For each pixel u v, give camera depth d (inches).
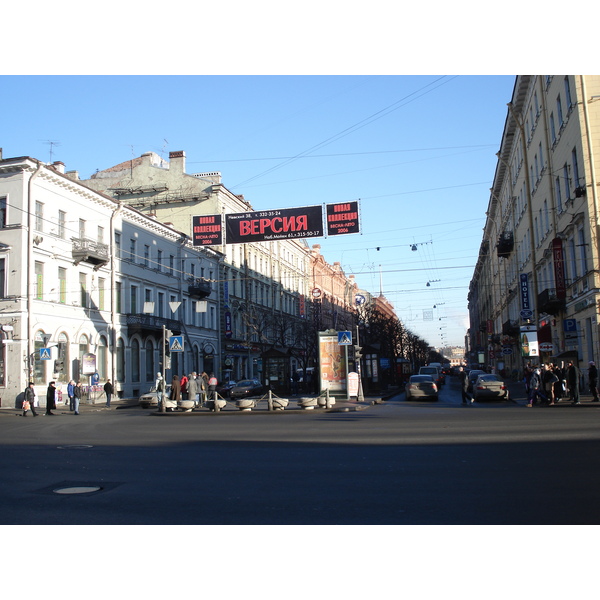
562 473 359.6
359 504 296.7
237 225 1074.7
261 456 475.8
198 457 477.7
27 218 1357.0
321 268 3789.4
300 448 522.6
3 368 1333.7
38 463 457.4
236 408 1198.3
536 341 1384.1
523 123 1710.1
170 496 326.3
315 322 2426.2
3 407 1317.7
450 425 700.0
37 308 1375.5
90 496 330.6
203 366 2213.3
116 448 549.0
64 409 1362.0
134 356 1797.5
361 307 2522.1
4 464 453.7
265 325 2455.7
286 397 1558.8
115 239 1726.1
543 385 1066.7
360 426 729.6
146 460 466.3
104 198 1644.9
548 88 1368.1
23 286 1339.8
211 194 2225.6
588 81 1111.6
